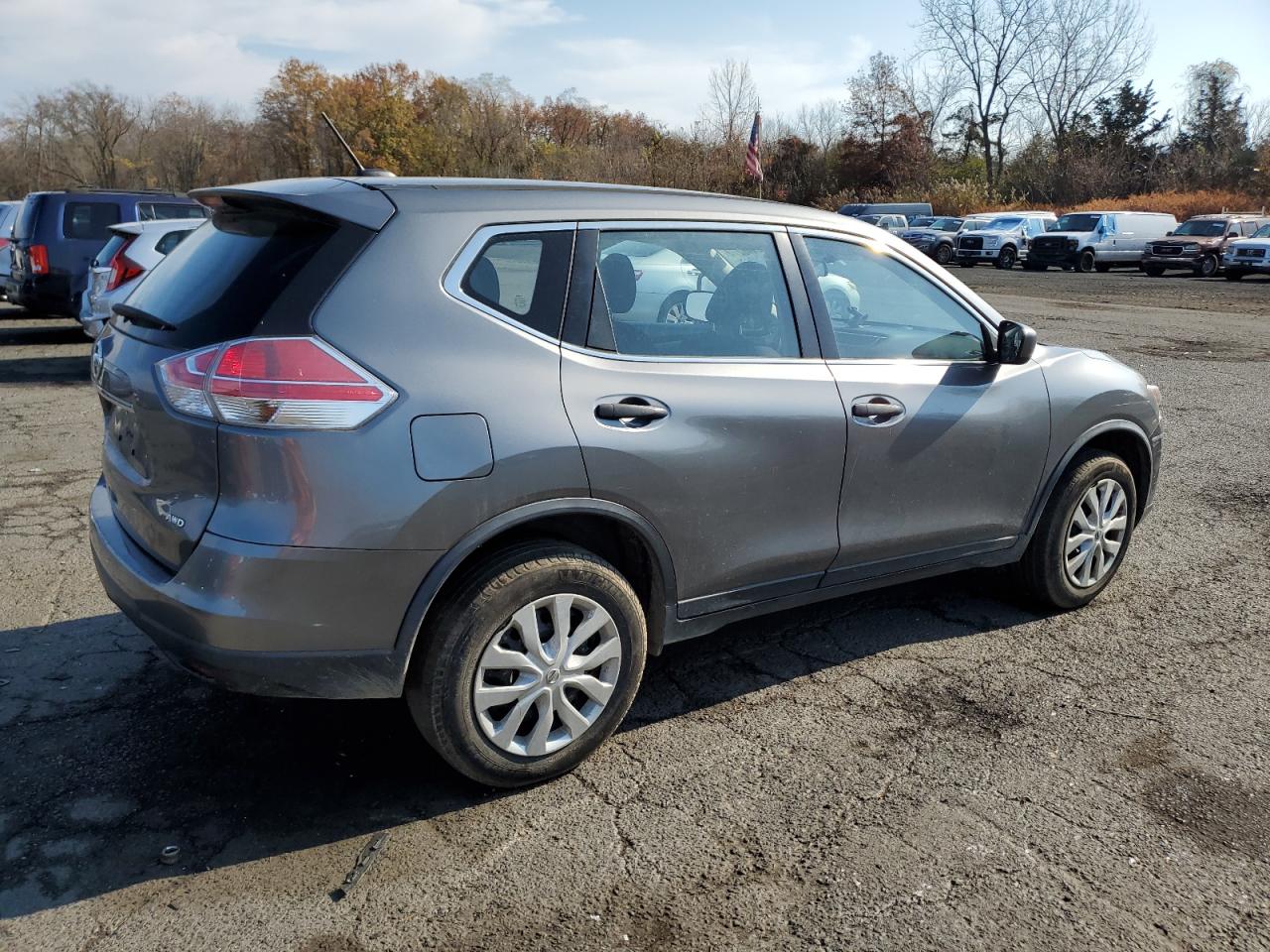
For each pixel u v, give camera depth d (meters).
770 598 3.50
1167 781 3.09
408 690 2.84
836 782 3.08
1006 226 35.78
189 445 2.63
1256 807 2.96
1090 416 4.24
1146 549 5.29
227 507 2.58
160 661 3.82
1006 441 3.95
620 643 3.08
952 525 3.88
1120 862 2.70
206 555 2.58
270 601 2.57
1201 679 3.79
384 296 2.69
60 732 3.29
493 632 2.82
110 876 2.60
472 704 2.83
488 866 2.67
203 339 2.67
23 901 2.49
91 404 8.80
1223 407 9.02
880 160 55.00
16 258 12.63
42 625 4.14
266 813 2.88
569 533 3.14
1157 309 18.33
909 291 3.83
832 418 3.43
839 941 2.40
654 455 3.02
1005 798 3.00
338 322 2.62
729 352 3.31
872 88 54.47
